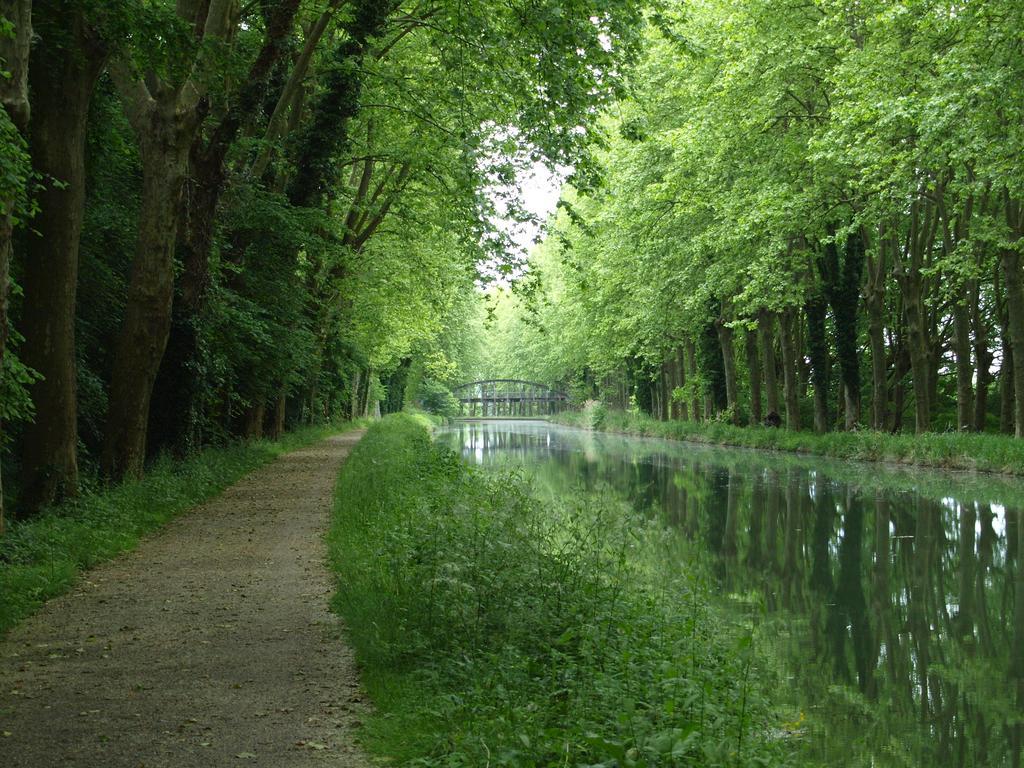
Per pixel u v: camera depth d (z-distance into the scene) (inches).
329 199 1109.1
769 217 1155.9
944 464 1170.0
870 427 1540.4
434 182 1047.0
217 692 257.1
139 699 251.0
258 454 1085.8
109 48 541.6
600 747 192.5
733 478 1149.1
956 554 655.1
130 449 657.6
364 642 294.5
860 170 975.6
